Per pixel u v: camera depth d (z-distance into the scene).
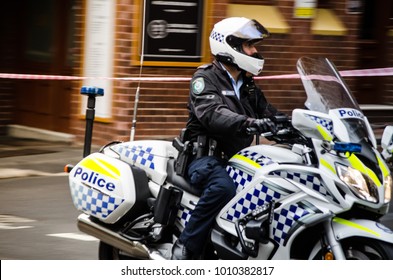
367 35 18.66
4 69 16.97
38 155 14.36
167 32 14.75
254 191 6.73
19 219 10.12
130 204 7.29
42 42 16.23
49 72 16.08
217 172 6.95
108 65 14.62
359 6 17.02
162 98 14.87
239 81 7.36
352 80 17.98
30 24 16.50
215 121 6.88
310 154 6.65
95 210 7.43
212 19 15.09
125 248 7.38
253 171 6.80
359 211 6.66
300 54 16.33
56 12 15.84
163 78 14.68
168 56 14.81
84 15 14.90
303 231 6.84
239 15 15.46
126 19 14.34
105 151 7.73
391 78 18.62
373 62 18.69
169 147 7.55
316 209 6.48
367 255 6.61
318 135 6.55
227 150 7.20
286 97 16.33
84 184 7.50
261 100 7.52
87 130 8.23
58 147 15.12
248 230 6.67
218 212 6.92
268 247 6.68
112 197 7.34
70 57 15.62
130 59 14.44
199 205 6.95
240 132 6.80
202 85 7.09
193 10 14.95
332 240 6.48
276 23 15.91
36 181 12.45
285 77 15.68
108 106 14.68
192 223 6.98
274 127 6.64
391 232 6.46
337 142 6.42
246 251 6.73
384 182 6.56
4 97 16.77
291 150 6.82
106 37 14.61
